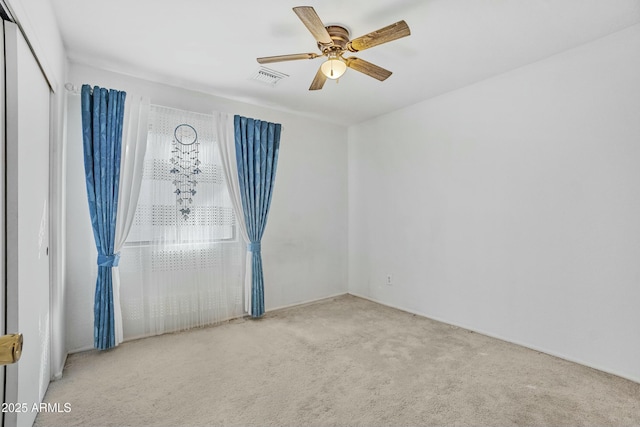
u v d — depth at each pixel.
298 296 4.06
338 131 4.51
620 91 2.27
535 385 2.14
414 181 3.71
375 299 4.20
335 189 4.46
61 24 2.16
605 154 2.34
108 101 2.65
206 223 3.24
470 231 3.17
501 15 2.08
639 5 1.98
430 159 3.54
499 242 2.95
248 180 3.48
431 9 2.03
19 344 0.84
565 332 2.53
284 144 3.96
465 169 3.21
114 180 2.66
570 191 2.51
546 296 2.64
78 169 2.64
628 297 2.23
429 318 3.52
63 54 2.41
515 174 2.83
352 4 1.98
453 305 3.32
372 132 4.25
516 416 1.82
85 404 1.91
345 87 3.23
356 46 2.09
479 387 2.12
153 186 2.95
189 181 3.14
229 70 2.85
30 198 1.67
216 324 3.29
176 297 3.08
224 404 1.93
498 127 2.95
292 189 4.03
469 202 3.18
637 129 2.20
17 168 1.46
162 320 3.00
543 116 2.66
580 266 2.46
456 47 2.48
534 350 2.68
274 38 2.36
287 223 3.98
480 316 3.09
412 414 1.84
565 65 2.53
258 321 3.40
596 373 2.30
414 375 2.27
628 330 2.23
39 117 1.83
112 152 2.65
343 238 4.54
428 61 2.70
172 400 1.96
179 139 3.10
